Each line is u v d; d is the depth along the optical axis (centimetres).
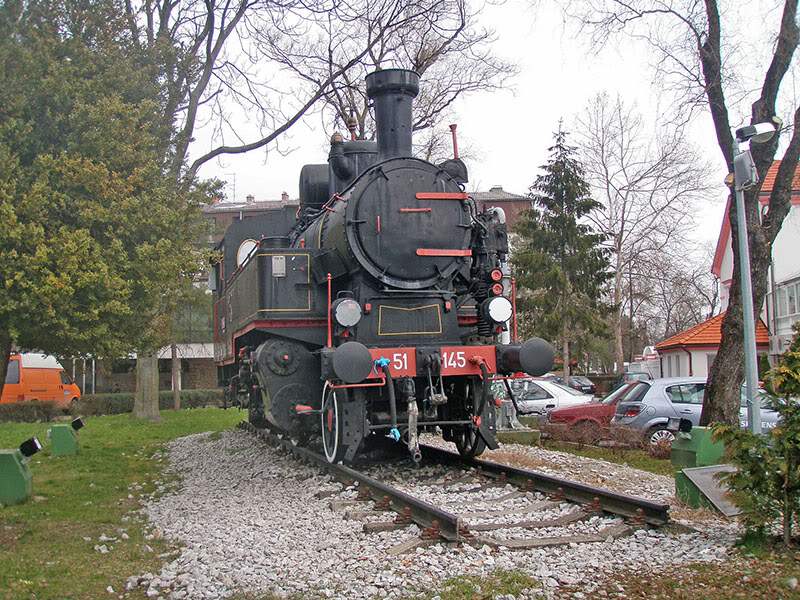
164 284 851
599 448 1386
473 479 889
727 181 1106
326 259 977
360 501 748
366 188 949
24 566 595
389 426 893
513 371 908
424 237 959
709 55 1191
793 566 552
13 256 705
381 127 1030
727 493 627
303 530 669
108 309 762
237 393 1428
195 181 1439
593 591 507
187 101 1714
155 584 543
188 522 743
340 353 816
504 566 554
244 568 562
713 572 540
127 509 847
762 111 1165
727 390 1153
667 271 3862
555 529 659
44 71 774
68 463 1230
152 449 1481
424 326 952
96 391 3891
